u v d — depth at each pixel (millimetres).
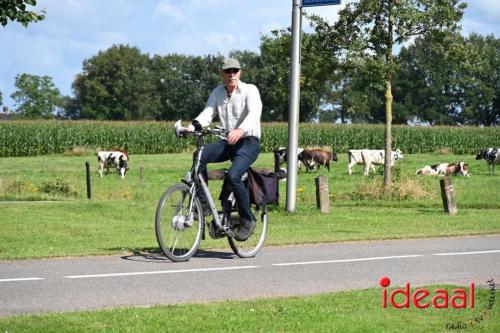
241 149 9469
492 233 13844
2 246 11359
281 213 17547
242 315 6391
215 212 9633
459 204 22391
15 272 8695
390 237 12836
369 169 37812
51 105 148125
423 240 12625
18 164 43469
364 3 25453
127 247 11078
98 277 8367
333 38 26234
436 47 26469
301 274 8844
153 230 14188
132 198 25094
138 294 7441
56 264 9305
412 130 61438
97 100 140875
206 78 144125
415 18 25297
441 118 128750
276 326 6066
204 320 6188
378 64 25344
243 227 9750
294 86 17734
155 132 58281
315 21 26281
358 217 17375
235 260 9820
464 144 61375
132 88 139375
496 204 22344
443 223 16250
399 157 41781
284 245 11609
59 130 56094
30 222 14977
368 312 6660
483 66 26906
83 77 141750
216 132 9422
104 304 6949
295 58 17562
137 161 46750
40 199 22469
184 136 9445
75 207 18000
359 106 26547
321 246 11562
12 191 24609
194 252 9680
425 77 130000
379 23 26016
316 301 7066
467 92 128125
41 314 6367
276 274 8805
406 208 20984
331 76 26734
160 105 141750
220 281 8258
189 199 9461
